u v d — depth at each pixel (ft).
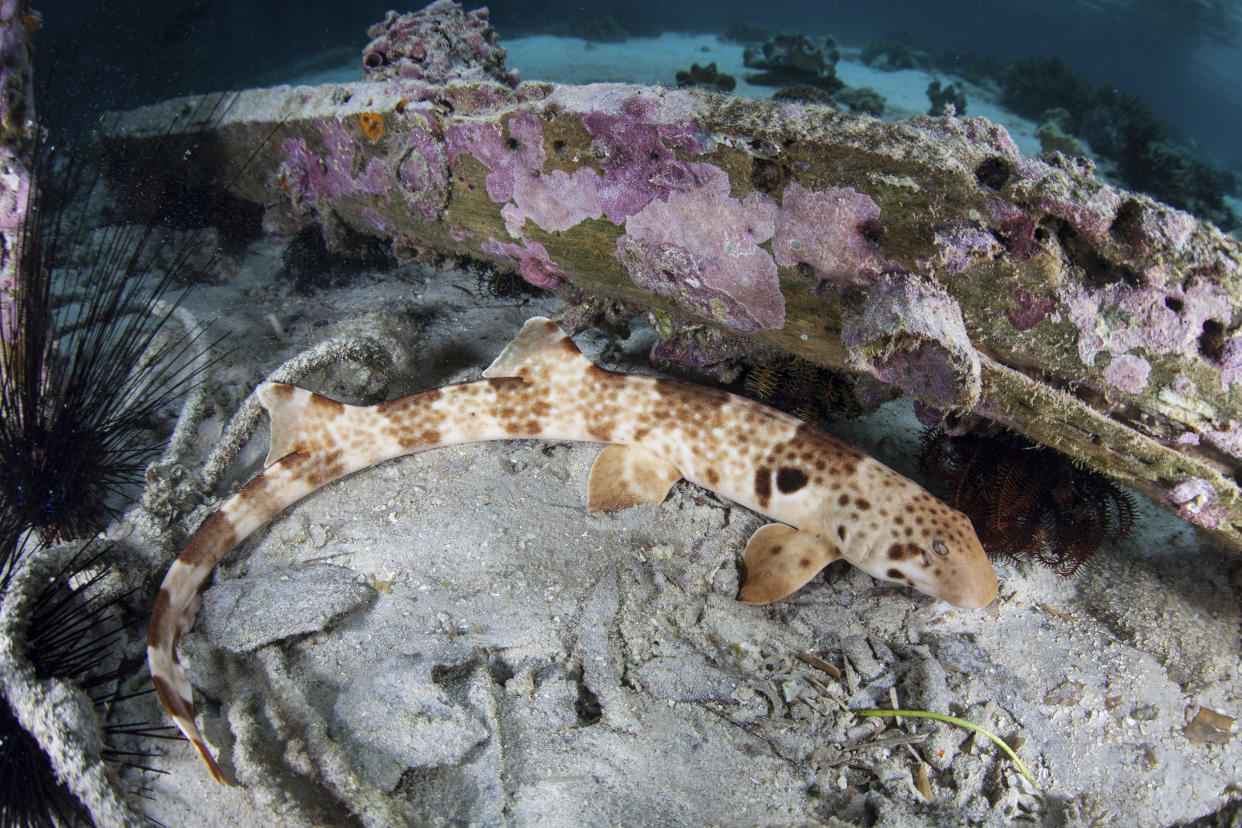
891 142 1.44
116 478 1.97
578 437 1.99
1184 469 1.49
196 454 2.12
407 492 1.95
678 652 1.69
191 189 2.83
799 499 1.83
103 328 2.05
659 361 2.15
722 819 1.50
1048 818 1.64
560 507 1.93
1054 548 1.87
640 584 1.80
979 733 1.69
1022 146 6.17
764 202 1.56
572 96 1.71
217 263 2.90
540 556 1.82
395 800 1.47
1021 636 1.83
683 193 1.62
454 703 1.57
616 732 1.59
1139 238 1.39
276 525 1.90
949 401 1.51
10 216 1.89
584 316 2.12
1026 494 1.83
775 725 1.63
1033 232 1.41
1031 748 1.69
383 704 1.56
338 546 1.85
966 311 1.49
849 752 1.64
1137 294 1.41
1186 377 1.43
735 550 1.87
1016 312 1.46
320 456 1.89
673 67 7.37
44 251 1.93
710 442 1.90
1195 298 1.39
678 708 1.63
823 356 1.72
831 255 1.53
